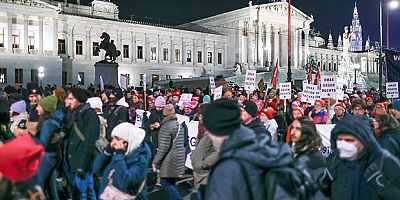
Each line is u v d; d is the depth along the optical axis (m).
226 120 3.57
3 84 62.12
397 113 9.41
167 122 9.09
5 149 3.12
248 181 3.27
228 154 3.36
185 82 59.28
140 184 5.98
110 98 13.59
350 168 4.98
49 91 20.08
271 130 10.02
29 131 7.99
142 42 80.50
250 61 94.19
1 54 62.16
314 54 115.88
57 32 68.69
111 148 6.35
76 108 8.41
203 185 7.97
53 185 7.96
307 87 16.30
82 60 72.19
